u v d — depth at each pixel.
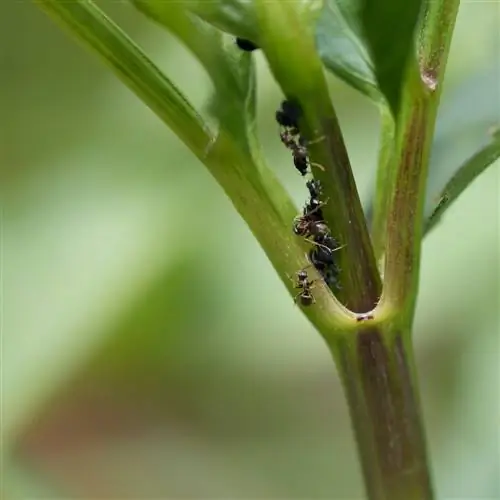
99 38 0.24
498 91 0.26
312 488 0.41
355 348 0.24
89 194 0.37
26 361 0.33
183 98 0.24
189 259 0.36
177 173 0.38
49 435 0.37
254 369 0.41
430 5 0.23
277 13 0.24
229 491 0.41
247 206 0.24
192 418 0.41
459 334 0.39
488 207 0.39
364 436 0.24
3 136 0.40
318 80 0.24
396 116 0.23
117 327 0.35
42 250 0.35
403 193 0.24
